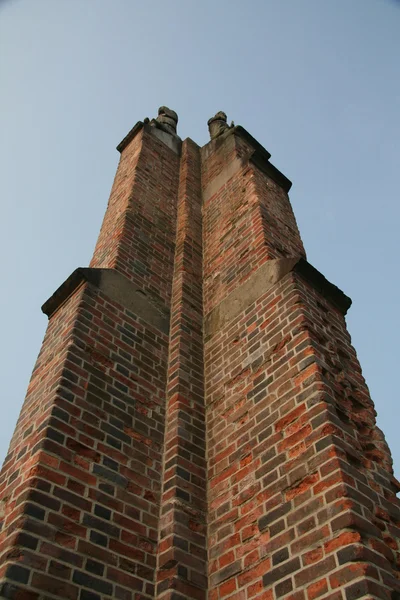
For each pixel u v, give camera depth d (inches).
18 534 105.0
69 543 112.2
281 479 125.3
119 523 125.8
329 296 183.0
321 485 114.6
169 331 199.8
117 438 143.9
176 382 171.9
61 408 135.9
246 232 231.3
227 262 226.4
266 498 125.9
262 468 133.0
